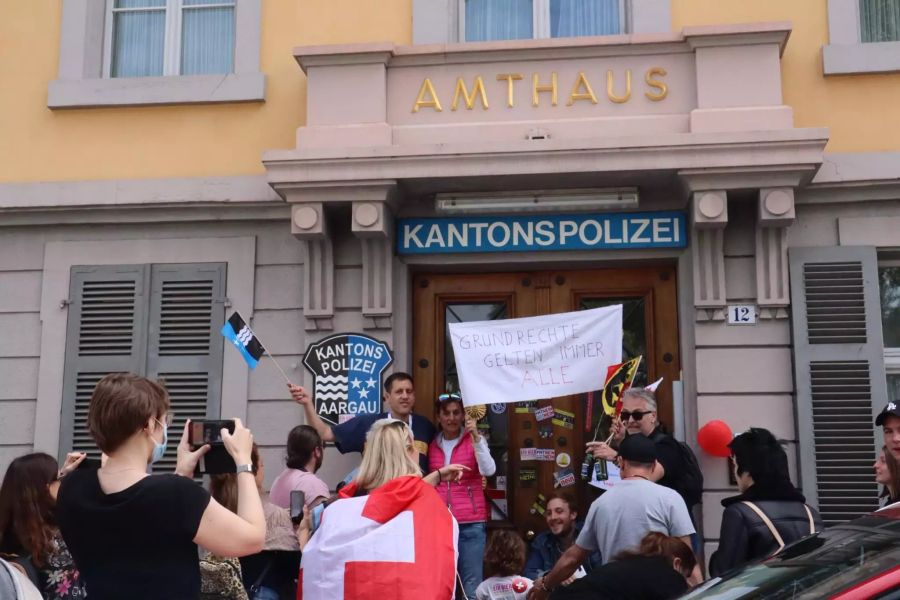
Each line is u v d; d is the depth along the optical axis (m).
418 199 6.70
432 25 6.90
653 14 6.74
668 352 6.68
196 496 3.10
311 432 5.90
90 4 7.30
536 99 6.48
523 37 7.15
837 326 6.30
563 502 5.95
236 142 6.98
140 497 3.04
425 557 3.72
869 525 3.20
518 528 6.64
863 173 6.36
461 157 6.22
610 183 6.40
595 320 6.19
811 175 6.11
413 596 3.64
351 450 6.23
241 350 6.27
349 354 6.60
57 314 6.98
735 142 6.01
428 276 6.98
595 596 3.65
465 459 6.19
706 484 6.23
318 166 6.30
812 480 6.16
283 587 5.24
